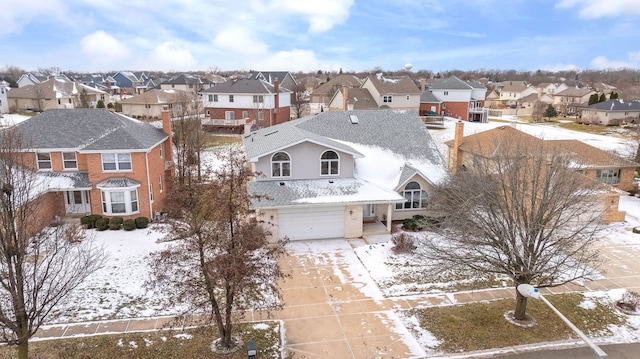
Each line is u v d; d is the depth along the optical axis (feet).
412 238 85.71
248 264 50.11
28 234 48.03
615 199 100.94
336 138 110.22
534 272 57.11
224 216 49.49
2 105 258.98
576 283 73.61
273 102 216.74
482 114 263.49
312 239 91.30
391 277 74.74
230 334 54.75
